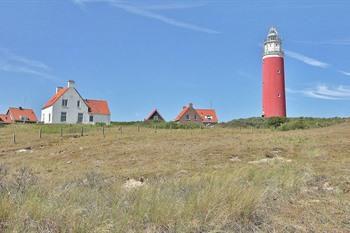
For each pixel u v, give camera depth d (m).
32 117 78.69
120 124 60.12
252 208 6.77
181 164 16.50
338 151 18.70
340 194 9.21
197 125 50.88
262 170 12.16
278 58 69.50
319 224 6.71
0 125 49.81
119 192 8.30
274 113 68.75
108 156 20.80
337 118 51.47
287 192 9.13
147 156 19.83
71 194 7.50
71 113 64.69
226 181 9.16
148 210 6.50
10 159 21.53
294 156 18.09
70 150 24.31
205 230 6.06
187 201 6.94
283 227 6.44
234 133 34.69
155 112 76.38
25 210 5.94
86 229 5.57
